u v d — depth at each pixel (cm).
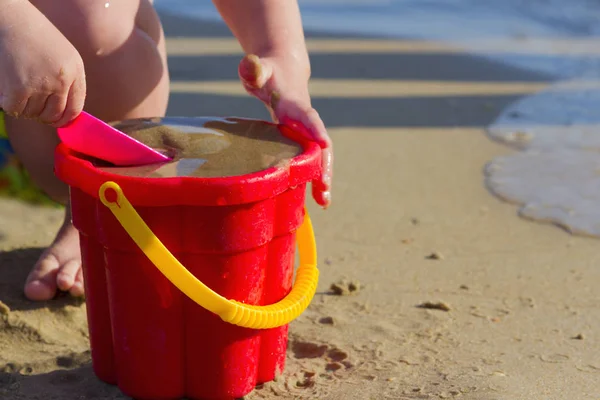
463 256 255
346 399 164
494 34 587
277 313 156
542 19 638
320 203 179
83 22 189
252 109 391
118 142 152
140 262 150
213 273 150
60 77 148
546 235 275
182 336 156
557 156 351
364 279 234
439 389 168
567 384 175
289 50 190
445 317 210
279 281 162
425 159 344
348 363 182
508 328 205
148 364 157
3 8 150
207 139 165
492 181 322
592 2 693
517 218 289
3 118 239
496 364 183
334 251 255
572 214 292
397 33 580
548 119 404
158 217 145
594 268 250
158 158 154
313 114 174
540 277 241
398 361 183
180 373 159
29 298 200
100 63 193
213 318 153
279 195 155
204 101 401
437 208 296
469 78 477
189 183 142
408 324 204
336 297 220
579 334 203
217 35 557
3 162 273
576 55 536
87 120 152
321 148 171
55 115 151
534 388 171
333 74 472
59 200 223
